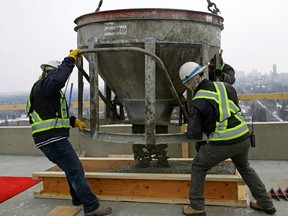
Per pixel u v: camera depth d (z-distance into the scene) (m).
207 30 4.12
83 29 4.26
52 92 3.66
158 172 4.65
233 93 3.66
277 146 6.19
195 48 4.08
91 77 4.19
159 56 4.03
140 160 4.90
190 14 3.96
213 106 3.49
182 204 4.23
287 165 5.87
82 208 4.25
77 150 6.95
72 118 4.25
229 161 5.06
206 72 4.12
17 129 7.43
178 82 4.36
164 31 3.90
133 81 4.31
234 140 3.52
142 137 4.05
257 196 3.84
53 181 4.69
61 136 3.78
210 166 3.64
